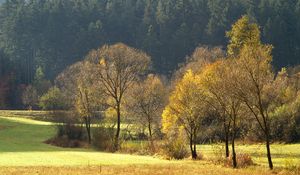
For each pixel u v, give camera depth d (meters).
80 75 105.75
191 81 75.44
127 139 107.31
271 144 101.44
